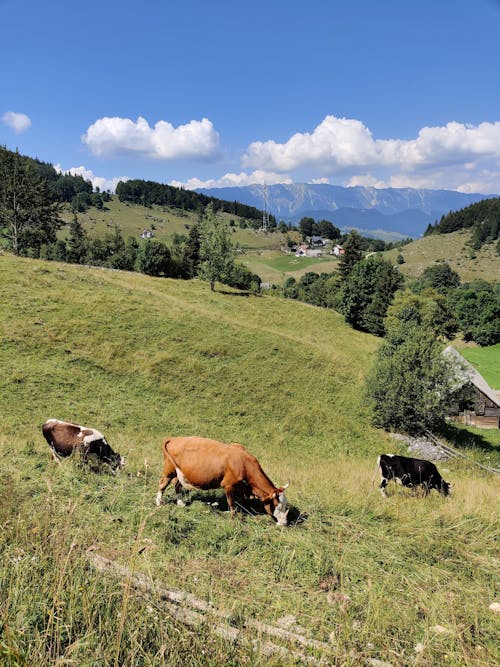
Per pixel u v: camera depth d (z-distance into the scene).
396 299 69.62
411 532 7.87
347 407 29.95
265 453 20.62
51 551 5.04
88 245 93.31
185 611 4.39
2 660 3.18
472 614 5.37
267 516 7.95
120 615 3.87
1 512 6.07
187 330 33.97
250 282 76.56
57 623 3.62
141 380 25.41
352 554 6.78
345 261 96.12
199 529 7.03
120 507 7.38
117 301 35.41
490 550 7.46
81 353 26.02
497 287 120.56
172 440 7.92
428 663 4.29
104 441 9.80
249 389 28.30
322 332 52.62
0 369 21.70
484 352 84.81
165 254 76.69
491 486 14.95
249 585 5.64
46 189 60.62
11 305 29.28
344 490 10.77
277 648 4.08
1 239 61.12
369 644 4.44
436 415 27.66
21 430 15.98
